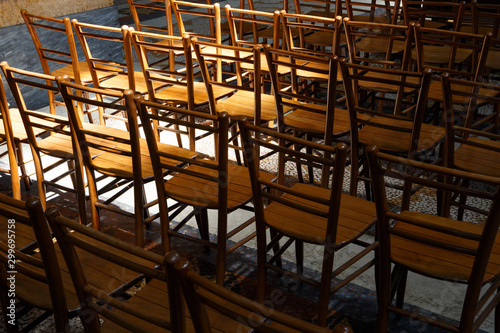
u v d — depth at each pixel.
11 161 2.63
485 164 2.17
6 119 2.49
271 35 4.26
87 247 1.12
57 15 4.47
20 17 4.21
